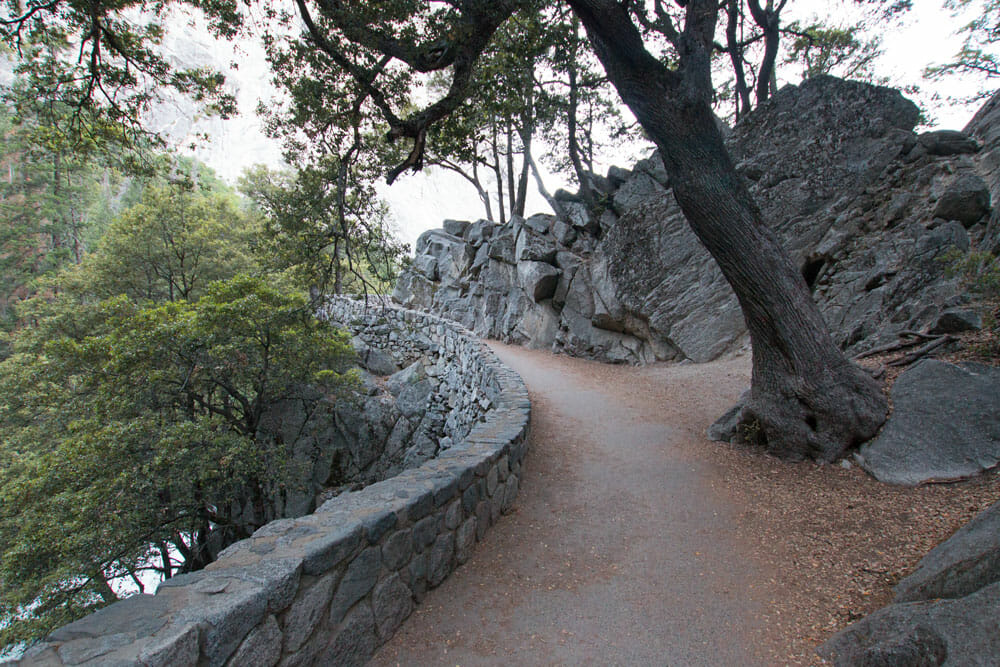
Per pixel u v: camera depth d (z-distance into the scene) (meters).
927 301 7.59
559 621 3.03
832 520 4.02
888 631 2.26
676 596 3.27
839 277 10.19
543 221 19.36
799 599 3.11
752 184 12.37
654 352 13.63
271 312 10.80
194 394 11.38
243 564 2.15
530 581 3.50
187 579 2.03
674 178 5.73
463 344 12.88
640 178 17.75
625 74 5.87
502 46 8.62
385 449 14.41
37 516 8.22
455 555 3.63
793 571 3.43
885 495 4.22
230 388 11.50
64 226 31.77
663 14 10.32
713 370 11.09
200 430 9.09
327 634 2.34
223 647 1.78
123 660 1.48
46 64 6.73
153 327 10.10
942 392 4.82
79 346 9.88
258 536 2.46
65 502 8.00
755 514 4.39
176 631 1.65
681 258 12.91
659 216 13.34
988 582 2.21
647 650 2.74
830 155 11.58
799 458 5.38
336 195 8.06
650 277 13.39
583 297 15.98
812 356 5.28
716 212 5.48
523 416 6.23
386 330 17.83
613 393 10.57
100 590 8.41
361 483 14.05
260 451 10.28
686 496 4.93
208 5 6.62
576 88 16.97
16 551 7.87
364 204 8.73
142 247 21.22
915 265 8.55
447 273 22.59
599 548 3.99
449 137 9.14
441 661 2.65
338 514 2.77
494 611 3.13
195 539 12.09
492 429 5.45
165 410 10.74
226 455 9.38
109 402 9.49
